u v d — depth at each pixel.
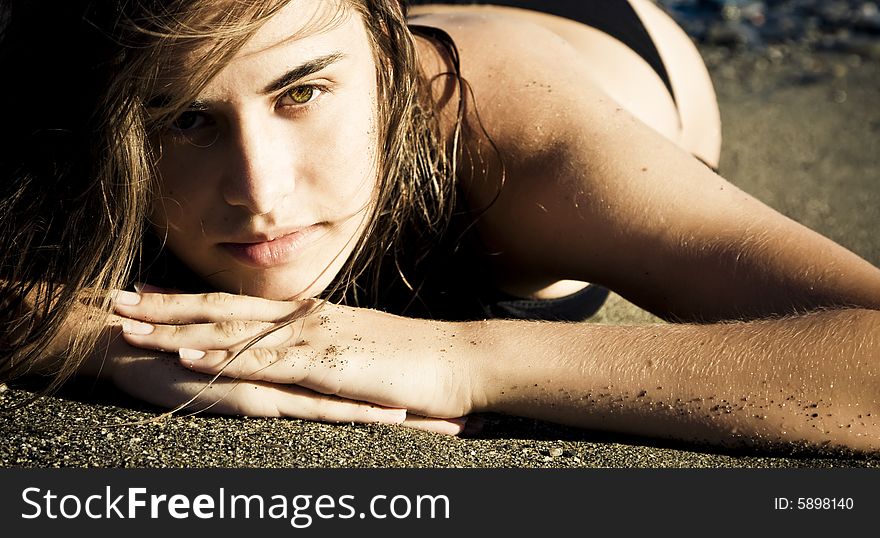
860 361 2.43
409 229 2.88
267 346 2.49
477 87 2.92
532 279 3.10
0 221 2.67
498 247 3.00
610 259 2.78
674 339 2.54
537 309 3.27
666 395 2.48
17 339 2.58
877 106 6.19
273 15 2.21
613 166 2.77
